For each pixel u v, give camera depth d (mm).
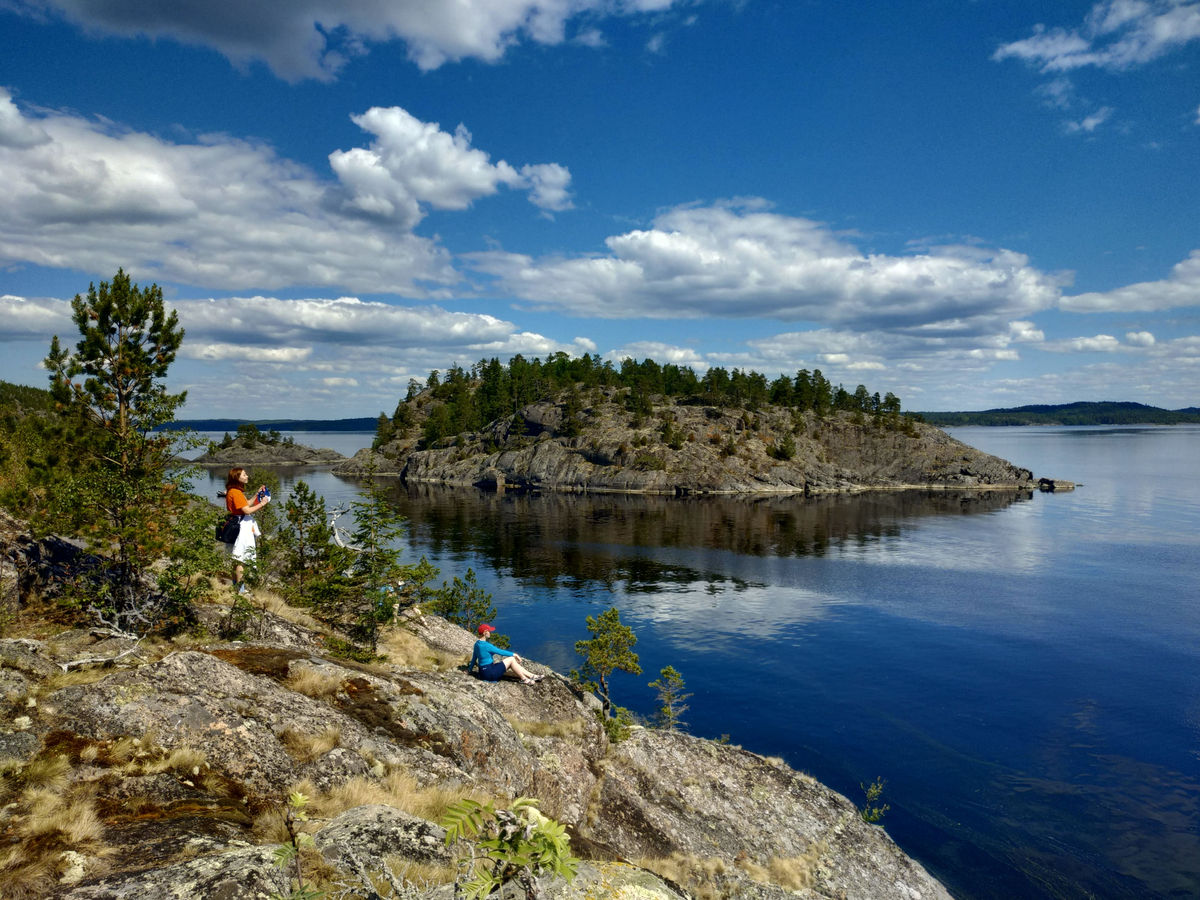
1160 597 68625
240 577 12766
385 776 9523
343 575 17750
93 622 11195
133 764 7234
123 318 14172
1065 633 56906
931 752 35906
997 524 120500
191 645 11438
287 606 16734
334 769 8906
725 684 46531
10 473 15812
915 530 114438
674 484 181750
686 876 15445
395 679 13031
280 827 6945
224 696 9188
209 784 7547
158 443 12398
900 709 41719
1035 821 29016
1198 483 193000
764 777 22047
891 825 28797
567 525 120750
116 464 12289
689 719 40750
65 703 7906
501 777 12305
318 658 12414
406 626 20672
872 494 183750
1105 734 37781
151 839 5906
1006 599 68500
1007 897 24062
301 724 9555
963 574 80000
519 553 94062
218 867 4875
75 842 5570
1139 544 98312
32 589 11516
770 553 94125
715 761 21750
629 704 43406
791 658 51688
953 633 57281
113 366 14164
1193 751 35562
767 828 19672
